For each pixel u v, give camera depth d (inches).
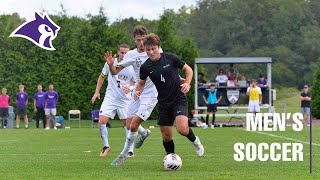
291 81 6747.1
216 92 2556.6
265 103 2743.6
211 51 7273.6
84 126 2844.5
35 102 2625.5
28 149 1283.2
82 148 1311.5
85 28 3196.4
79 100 3179.1
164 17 3272.6
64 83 3179.1
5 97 2650.1
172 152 900.0
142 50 967.0
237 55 7121.1
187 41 3262.8
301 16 7190.0
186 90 835.4
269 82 2748.5
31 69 3186.5
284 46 7022.6
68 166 898.7
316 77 3255.4
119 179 730.8
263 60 2751.0
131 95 1115.3
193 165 900.6
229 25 7273.6
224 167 870.4
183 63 848.9
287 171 813.9
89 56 3184.1
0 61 3191.4
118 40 3221.0
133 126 910.4
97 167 881.5
